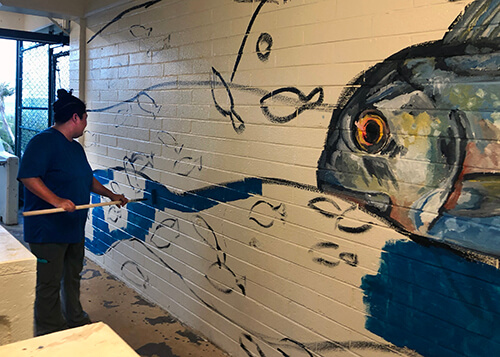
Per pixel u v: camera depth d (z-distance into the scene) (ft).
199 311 12.11
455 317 6.79
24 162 10.83
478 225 6.47
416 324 7.29
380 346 7.84
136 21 14.10
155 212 13.69
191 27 11.73
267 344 10.03
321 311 8.81
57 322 11.65
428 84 6.94
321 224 8.69
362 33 7.75
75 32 17.75
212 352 11.25
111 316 13.08
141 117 14.10
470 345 6.63
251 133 10.09
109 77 15.79
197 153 11.80
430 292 7.09
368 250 7.92
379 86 7.58
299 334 9.28
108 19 15.66
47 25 23.41
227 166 10.83
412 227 7.27
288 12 9.00
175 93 12.48
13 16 27.07
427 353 7.17
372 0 7.57
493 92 6.24
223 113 10.83
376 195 7.74
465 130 6.56
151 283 14.06
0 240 7.76
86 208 12.10
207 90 11.29
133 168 14.66
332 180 8.43
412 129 7.18
